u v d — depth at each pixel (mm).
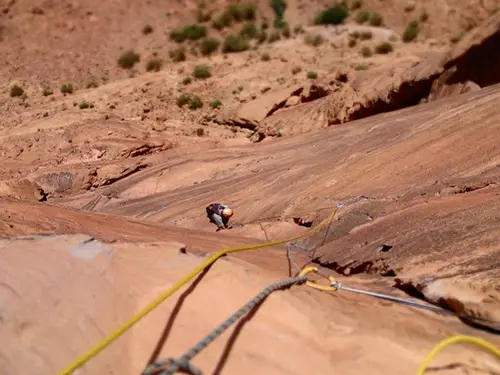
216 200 11805
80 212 8078
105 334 3051
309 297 3662
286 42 37188
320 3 40531
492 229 5234
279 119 22359
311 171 11617
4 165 18062
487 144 9062
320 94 23594
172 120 25453
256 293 3471
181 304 3309
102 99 28672
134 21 39438
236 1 41344
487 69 16719
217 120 25484
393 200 7875
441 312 4156
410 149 10250
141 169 17453
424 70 18125
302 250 7207
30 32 37906
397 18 38344
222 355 3066
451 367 3260
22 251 3436
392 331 3514
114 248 3662
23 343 2803
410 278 4652
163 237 6379
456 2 38031
